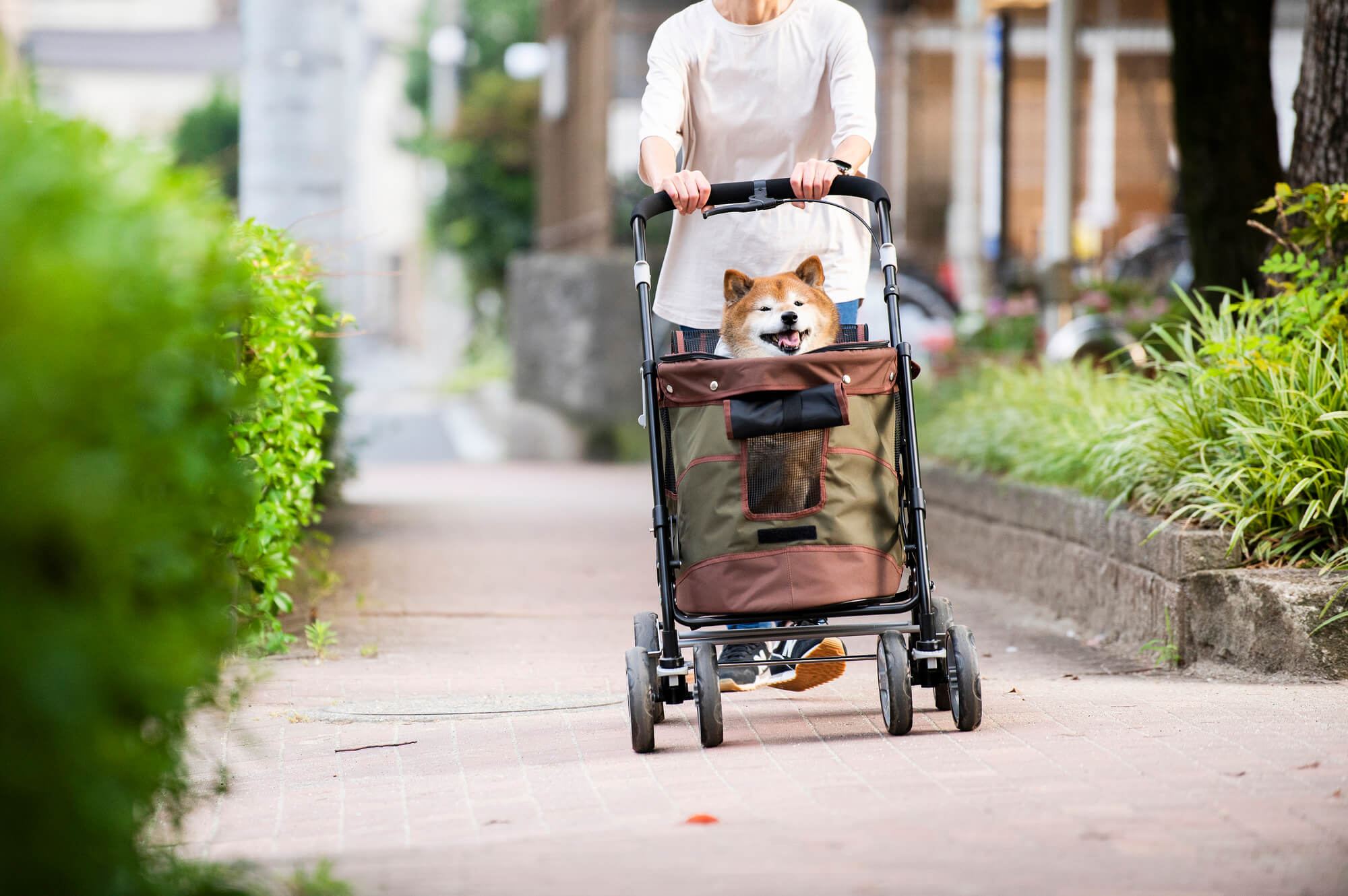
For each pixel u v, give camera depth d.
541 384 36.69
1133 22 43.16
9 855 3.72
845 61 8.70
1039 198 45.50
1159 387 12.09
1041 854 5.46
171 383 4.61
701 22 8.88
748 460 7.51
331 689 9.98
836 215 8.98
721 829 5.96
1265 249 13.34
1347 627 9.19
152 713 4.57
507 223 54.53
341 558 16.95
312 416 11.05
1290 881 5.12
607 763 7.51
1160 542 10.55
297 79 20.59
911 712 7.69
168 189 4.68
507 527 20.39
